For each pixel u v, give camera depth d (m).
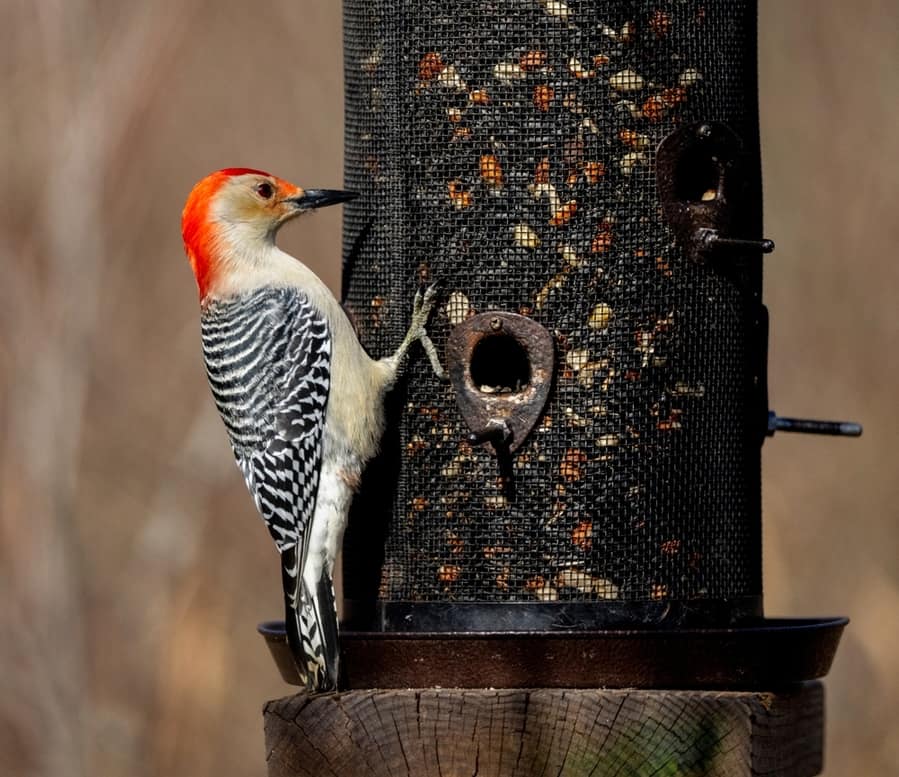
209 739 19.33
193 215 13.67
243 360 13.22
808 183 20.17
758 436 13.14
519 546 12.53
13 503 19.80
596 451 12.52
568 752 11.32
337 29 20.95
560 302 12.58
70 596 19.69
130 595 19.92
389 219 12.96
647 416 12.55
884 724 17.94
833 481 19.38
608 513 12.49
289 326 13.10
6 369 20.11
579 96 12.60
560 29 12.61
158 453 20.53
